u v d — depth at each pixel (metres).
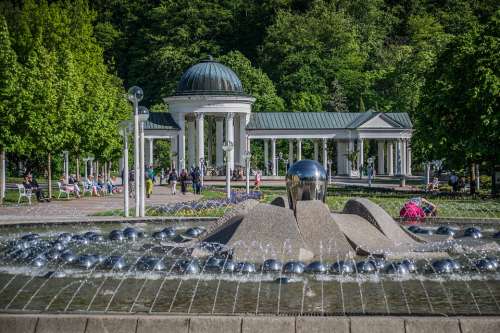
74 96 53.38
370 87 127.44
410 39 146.25
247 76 115.75
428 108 50.84
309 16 135.38
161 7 129.88
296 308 13.19
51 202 47.28
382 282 15.48
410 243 19.34
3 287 15.20
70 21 71.50
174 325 10.68
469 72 47.44
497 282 15.57
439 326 10.48
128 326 10.71
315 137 99.56
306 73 124.81
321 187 20.89
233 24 135.38
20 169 91.06
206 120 114.12
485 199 45.94
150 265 16.83
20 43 62.56
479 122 46.69
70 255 17.94
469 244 20.12
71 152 61.16
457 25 143.25
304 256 17.62
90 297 14.23
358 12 145.25
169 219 28.83
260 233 17.92
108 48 131.62
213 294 14.36
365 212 19.61
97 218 28.38
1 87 46.22
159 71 123.94
